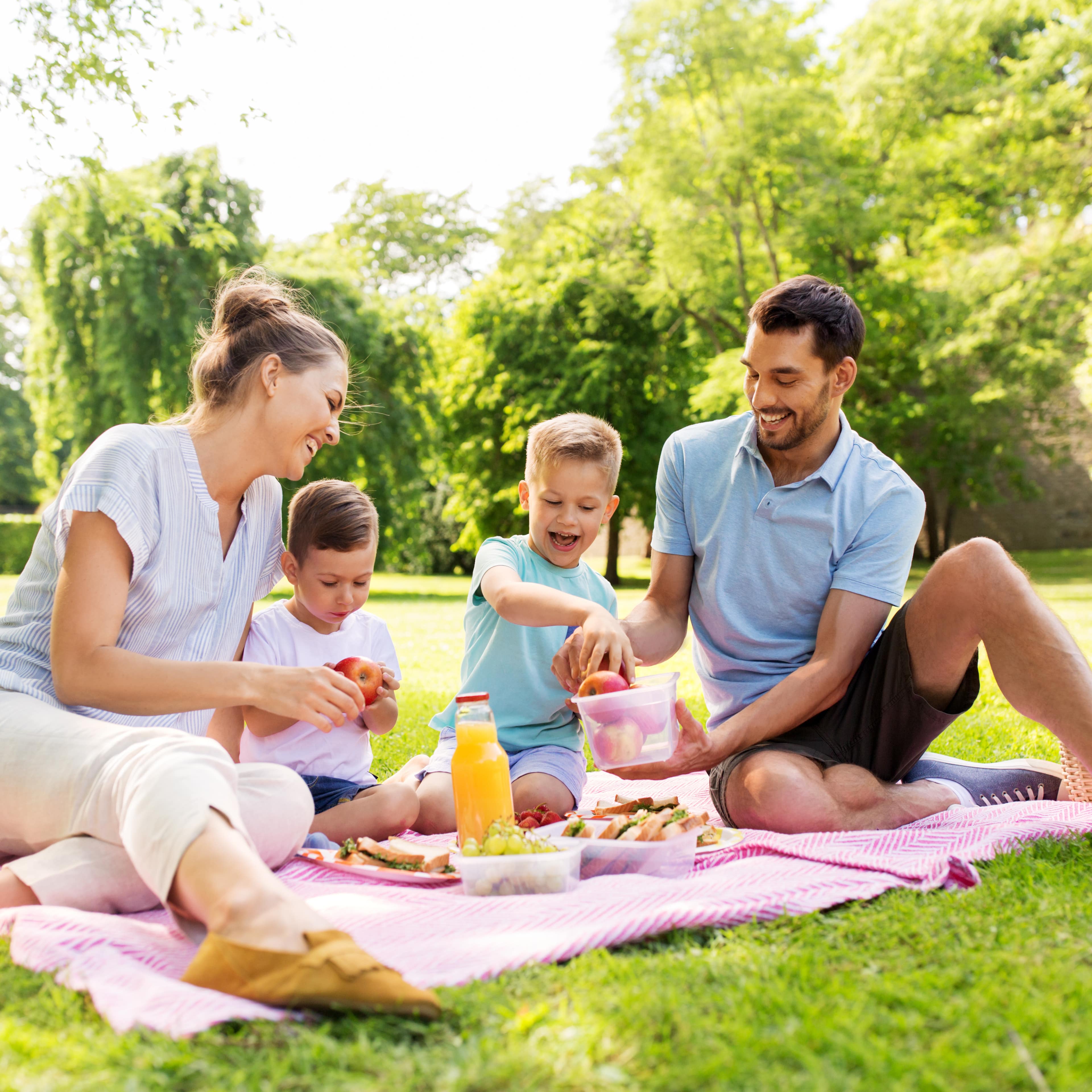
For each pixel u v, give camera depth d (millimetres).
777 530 2668
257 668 1894
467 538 23484
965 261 16953
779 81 17047
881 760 2564
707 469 2795
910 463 20375
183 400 16547
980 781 2748
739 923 1636
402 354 18609
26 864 1760
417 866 2082
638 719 2100
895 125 17688
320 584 2725
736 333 18578
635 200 19391
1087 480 24969
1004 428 19562
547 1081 1082
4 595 15703
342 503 2713
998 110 16750
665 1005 1229
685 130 16938
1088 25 15359
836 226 16531
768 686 2682
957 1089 1036
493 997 1311
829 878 1829
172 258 16406
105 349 16406
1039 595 2229
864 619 2568
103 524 1931
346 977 1255
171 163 16656
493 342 21359
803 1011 1216
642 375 21031
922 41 17078
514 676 2773
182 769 1523
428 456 19156
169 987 1314
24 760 1822
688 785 3160
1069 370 16453
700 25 15852
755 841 2148
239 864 1399
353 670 2621
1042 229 16578
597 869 2039
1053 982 1319
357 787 2646
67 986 1388
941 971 1375
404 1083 1083
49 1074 1133
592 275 20422
